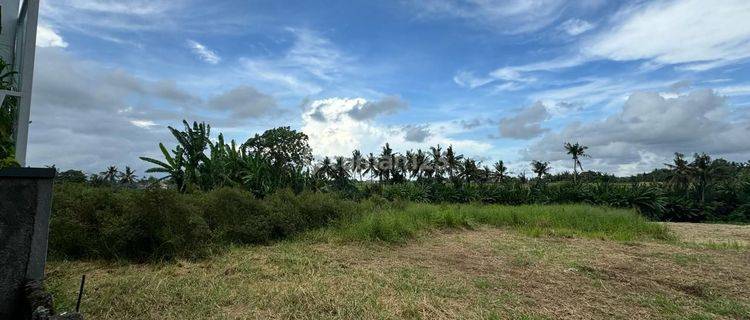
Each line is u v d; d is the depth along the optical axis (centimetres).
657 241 1194
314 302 472
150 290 498
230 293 500
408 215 1342
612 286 612
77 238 703
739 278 677
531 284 611
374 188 3859
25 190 319
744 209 3900
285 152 3017
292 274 616
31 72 615
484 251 903
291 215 1023
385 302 483
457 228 1341
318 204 1143
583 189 3812
